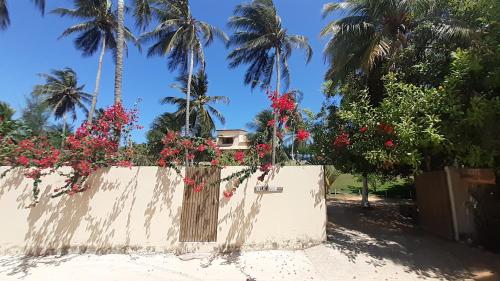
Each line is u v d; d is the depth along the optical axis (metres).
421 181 10.52
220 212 8.22
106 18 23.88
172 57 23.69
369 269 7.22
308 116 12.97
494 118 8.02
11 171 8.46
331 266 7.29
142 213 8.20
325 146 10.61
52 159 8.18
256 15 22.44
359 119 9.22
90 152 8.26
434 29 10.97
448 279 6.84
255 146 8.62
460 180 9.30
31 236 8.15
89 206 8.24
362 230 10.10
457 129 8.31
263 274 7.02
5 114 14.86
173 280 6.79
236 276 6.95
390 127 8.59
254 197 8.28
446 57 10.52
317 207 8.22
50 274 7.04
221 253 7.96
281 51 23.75
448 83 8.38
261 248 8.05
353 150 9.42
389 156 8.45
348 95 11.24
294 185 8.33
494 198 9.25
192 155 8.88
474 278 6.86
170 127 29.86
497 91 8.70
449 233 9.07
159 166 8.39
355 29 11.93
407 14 11.41
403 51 11.00
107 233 8.12
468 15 10.27
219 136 49.06
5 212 8.27
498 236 8.51
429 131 7.85
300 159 13.84
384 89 10.91
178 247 8.02
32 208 8.28
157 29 21.31
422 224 10.48
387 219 12.05
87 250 8.05
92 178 8.34
